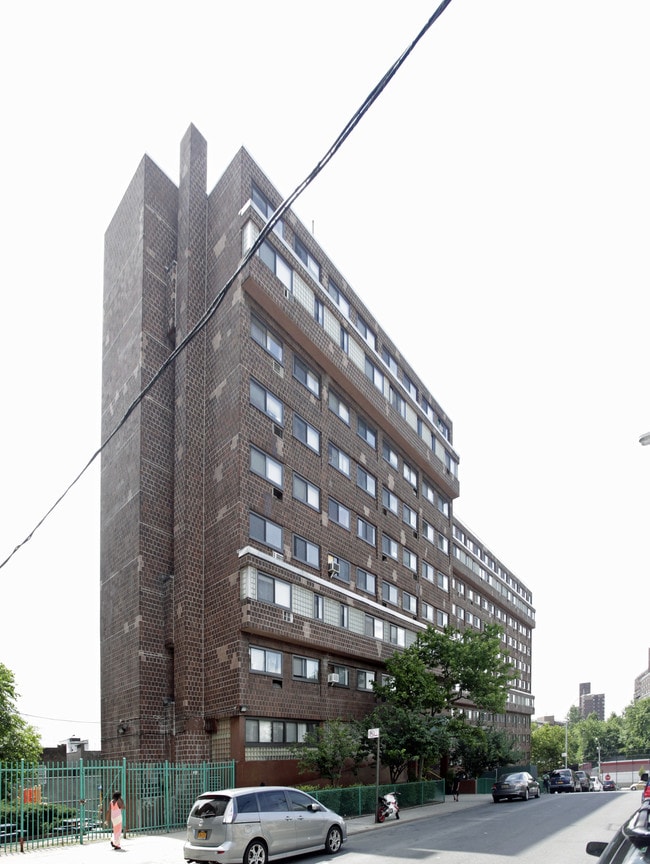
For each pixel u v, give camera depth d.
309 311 34.31
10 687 34.41
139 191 33.31
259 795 16.14
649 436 16.86
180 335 31.61
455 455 55.09
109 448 33.16
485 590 76.50
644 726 119.62
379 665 38.25
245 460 28.94
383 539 41.25
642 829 6.68
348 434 38.25
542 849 17.19
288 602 29.78
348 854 16.92
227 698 27.06
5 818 19.39
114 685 29.70
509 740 46.94
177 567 29.38
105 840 19.80
